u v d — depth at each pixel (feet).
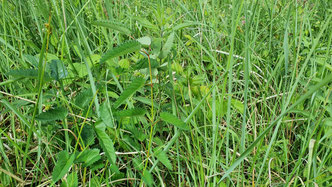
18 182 1.51
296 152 1.85
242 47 2.75
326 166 1.56
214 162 1.43
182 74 1.98
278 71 2.18
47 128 1.59
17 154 1.55
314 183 1.33
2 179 1.46
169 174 1.70
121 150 1.70
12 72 1.26
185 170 1.69
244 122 1.44
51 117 1.37
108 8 1.78
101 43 2.47
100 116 1.36
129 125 1.54
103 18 2.53
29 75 1.32
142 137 1.52
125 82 1.90
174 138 1.37
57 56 1.94
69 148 1.62
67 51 1.98
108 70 1.72
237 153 1.70
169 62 1.51
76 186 1.29
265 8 3.30
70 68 1.80
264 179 1.59
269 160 1.52
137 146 1.56
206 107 1.83
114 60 1.86
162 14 2.00
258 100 2.07
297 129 1.96
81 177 1.52
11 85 1.93
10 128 1.87
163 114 1.28
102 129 1.36
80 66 1.79
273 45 2.77
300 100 1.05
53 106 1.75
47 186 1.56
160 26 2.00
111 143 1.31
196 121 1.81
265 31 3.00
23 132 1.79
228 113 1.48
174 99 1.63
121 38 2.56
